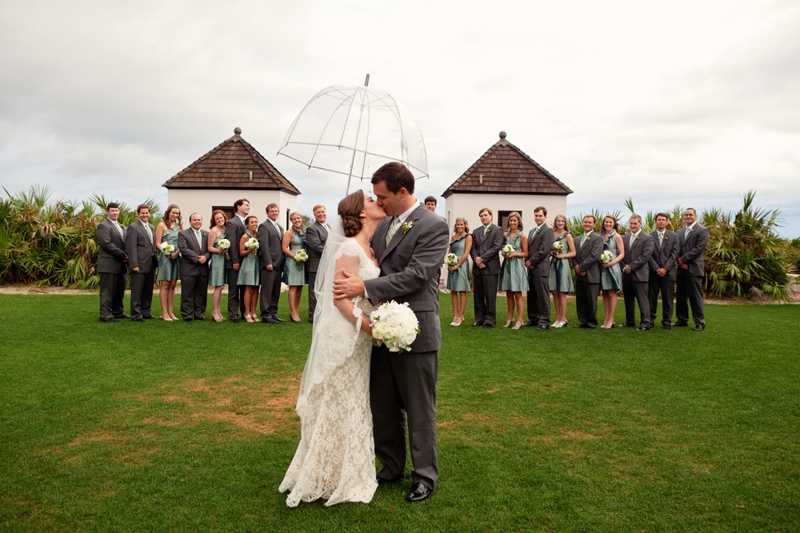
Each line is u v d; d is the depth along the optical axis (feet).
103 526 9.55
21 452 12.63
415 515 10.14
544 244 30.63
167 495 10.72
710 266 51.06
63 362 20.77
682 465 12.50
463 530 9.62
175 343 24.94
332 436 10.66
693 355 23.94
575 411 16.25
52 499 10.46
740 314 39.32
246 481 11.41
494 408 16.48
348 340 10.52
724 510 10.45
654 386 18.92
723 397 17.67
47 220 51.21
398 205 11.25
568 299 48.75
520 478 11.76
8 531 9.30
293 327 30.14
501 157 61.93
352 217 11.00
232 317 32.01
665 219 32.73
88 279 48.91
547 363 22.25
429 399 11.12
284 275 32.58
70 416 15.05
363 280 10.62
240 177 60.49
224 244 31.22
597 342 27.02
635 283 31.35
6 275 49.42
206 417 15.33
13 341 24.49
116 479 11.37
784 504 10.69
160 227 32.55
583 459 12.80
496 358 23.13
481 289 32.55
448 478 11.76
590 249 31.53
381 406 11.59
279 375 19.83
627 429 14.78
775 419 15.60
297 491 10.30
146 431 14.12
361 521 9.89
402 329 9.91
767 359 23.20
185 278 32.01
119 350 23.15
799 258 52.70
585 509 10.44
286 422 15.08
